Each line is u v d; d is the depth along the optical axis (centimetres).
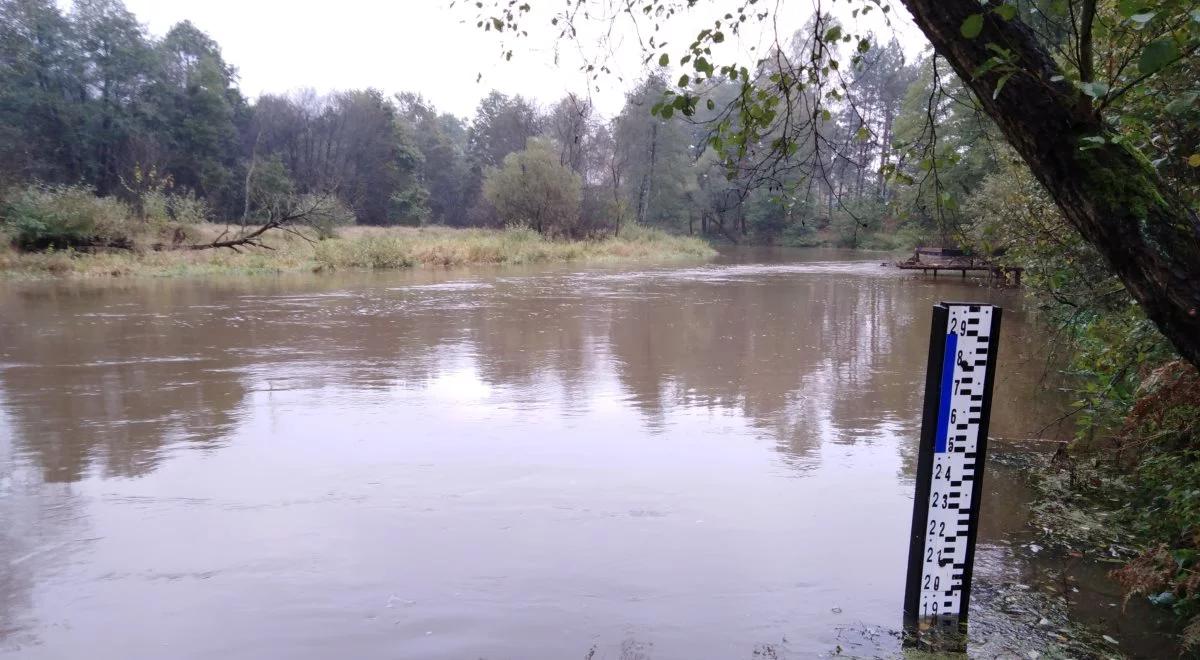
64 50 4400
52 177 4147
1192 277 198
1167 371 406
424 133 6631
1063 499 459
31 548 387
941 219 419
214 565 369
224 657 293
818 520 428
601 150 4744
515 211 4075
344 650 298
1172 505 399
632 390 750
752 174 388
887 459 538
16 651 296
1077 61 224
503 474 500
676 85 370
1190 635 291
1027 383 782
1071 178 216
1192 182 385
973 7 228
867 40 386
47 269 1955
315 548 388
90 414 647
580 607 331
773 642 305
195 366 853
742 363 898
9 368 836
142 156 4397
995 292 1802
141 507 442
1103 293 540
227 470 506
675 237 4956
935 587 316
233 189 4772
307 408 670
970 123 1590
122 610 327
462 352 955
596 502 452
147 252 2252
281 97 5788
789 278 2272
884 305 1534
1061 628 315
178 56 5381
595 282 2039
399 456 537
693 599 338
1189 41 251
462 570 364
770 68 399
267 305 1423
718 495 465
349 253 2444
